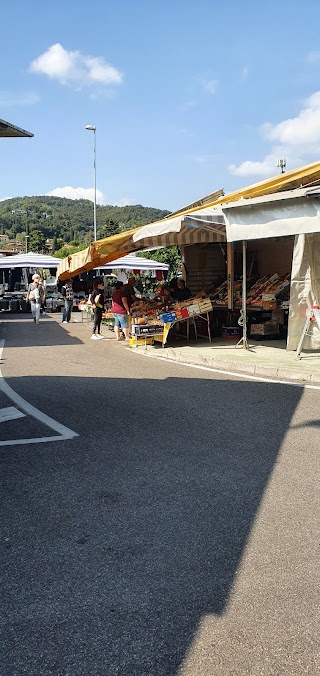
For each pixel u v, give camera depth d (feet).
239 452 18.28
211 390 28.32
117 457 17.93
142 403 25.58
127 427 21.47
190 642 9.03
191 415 23.16
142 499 14.62
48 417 23.21
